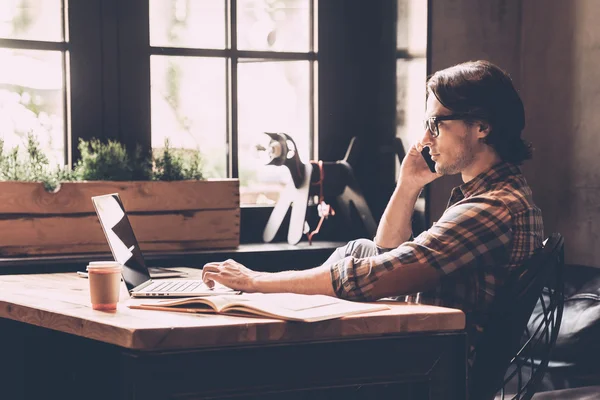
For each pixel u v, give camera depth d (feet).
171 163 9.40
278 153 9.79
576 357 7.88
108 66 9.67
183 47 10.04
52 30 9.47
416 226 9.89
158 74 9.94
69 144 9.56
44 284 6.88
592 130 9.43
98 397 6.24
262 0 10.40
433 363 5.20
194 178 9.50
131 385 4.50
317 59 10.62
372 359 5.03
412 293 5.80
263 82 10.43
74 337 6.42
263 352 4.75
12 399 6.82
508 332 5.64
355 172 10.76
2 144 8.75
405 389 5.14
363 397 5.02
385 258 5.74
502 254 5.87
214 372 4.63
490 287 5.95
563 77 9.79
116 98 9.71
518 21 10.30
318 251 9.71
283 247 9.71
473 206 5.90
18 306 5.63
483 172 6.23
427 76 9.75
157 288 6.42
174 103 10.03
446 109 6.23
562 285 6.36
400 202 7.47
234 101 10.23
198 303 5.35
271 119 10.50
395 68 10.32
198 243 9.30
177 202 9.17
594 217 9.41
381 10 10.55
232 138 10.23
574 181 9.66
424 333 5.18
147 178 9.39
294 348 4.83
